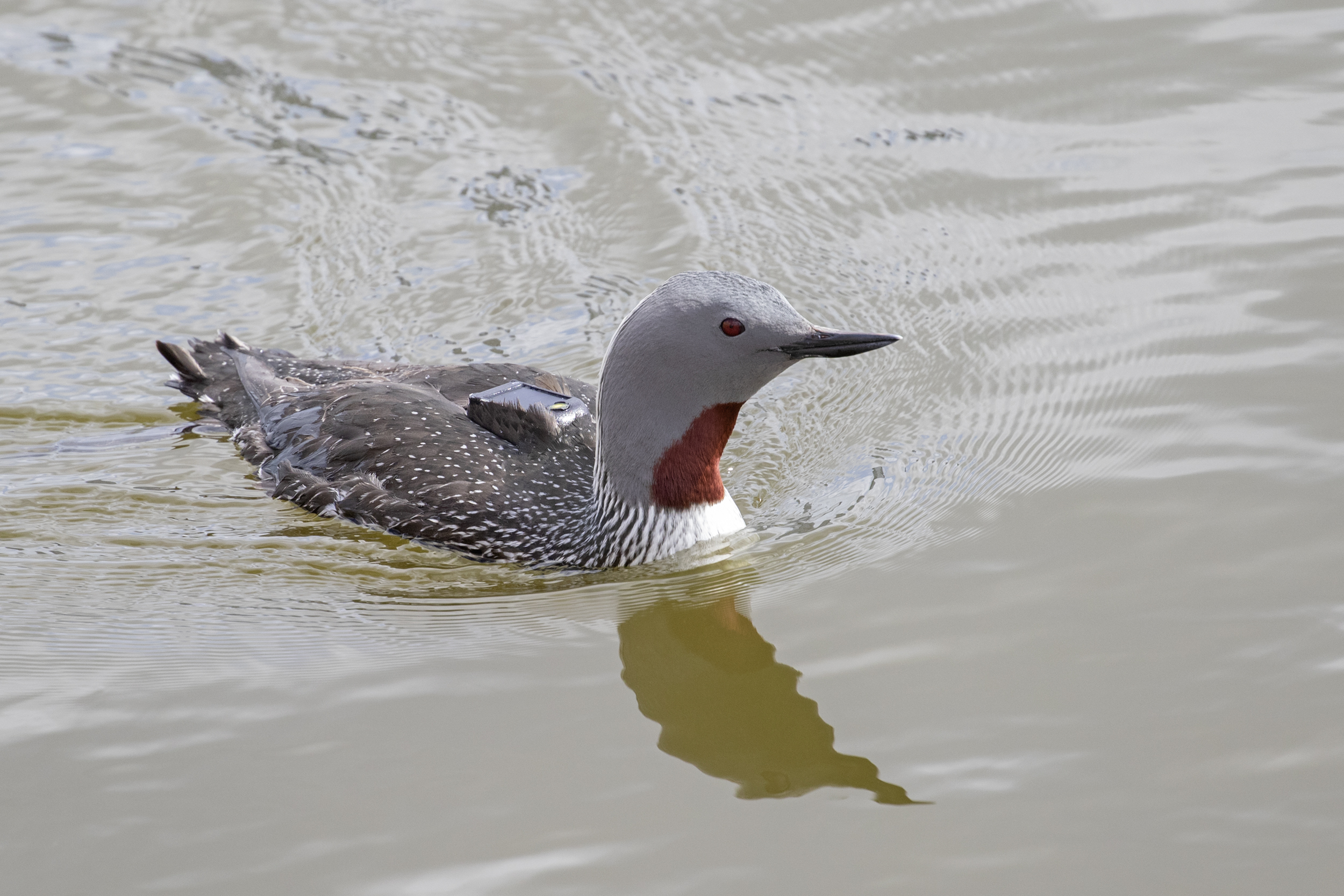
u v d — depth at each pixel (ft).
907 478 36.58
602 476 34.01
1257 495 32.99
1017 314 42.96
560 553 34.30
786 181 50.49
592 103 55.01
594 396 39.04
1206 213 46.29
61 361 43.27
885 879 22.72
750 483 37.91
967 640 28.99
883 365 42.09
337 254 47.78
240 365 40.75
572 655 30.01
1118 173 49.16
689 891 22.63
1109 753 25.21
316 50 58.29
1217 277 42.91
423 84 56.34
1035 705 26.66
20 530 35.78
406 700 28.22
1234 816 23.56
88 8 60.18
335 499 36.11
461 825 24.35
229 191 50.65
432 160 52.31
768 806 24.58
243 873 23.39
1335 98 51.72
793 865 23.12
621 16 59.88
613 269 46.96
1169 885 22.22
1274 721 25.70
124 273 46.98
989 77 55.31
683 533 34.04
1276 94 52.49
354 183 51.06
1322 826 23.18
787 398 41.65
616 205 49.90
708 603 32.01
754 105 54.70
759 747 26.27
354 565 34.42
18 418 40.86
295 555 34.78
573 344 43.45
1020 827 23.67
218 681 29.12
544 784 25.38
